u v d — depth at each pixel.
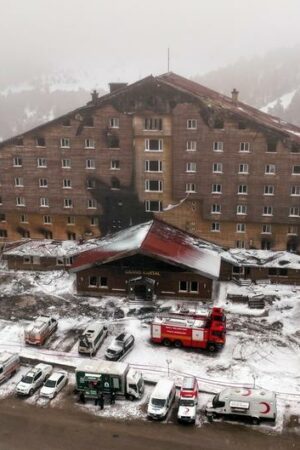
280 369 57.66
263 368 57.81
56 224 86.06
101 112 78.25
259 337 64.12
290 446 46.62
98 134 79.44
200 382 55.22
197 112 76.06
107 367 53.06
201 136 77.06
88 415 50.97
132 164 80.19
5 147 82.69
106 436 48.16
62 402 52.91
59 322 68.25
